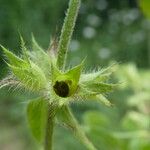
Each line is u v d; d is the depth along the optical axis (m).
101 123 0.23
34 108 0.14
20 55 0.13
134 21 0.95
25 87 0.12
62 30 0.13
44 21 0.84
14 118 0.68
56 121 0.13
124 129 0.22
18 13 0.80
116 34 0.94
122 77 0.24
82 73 0.12
